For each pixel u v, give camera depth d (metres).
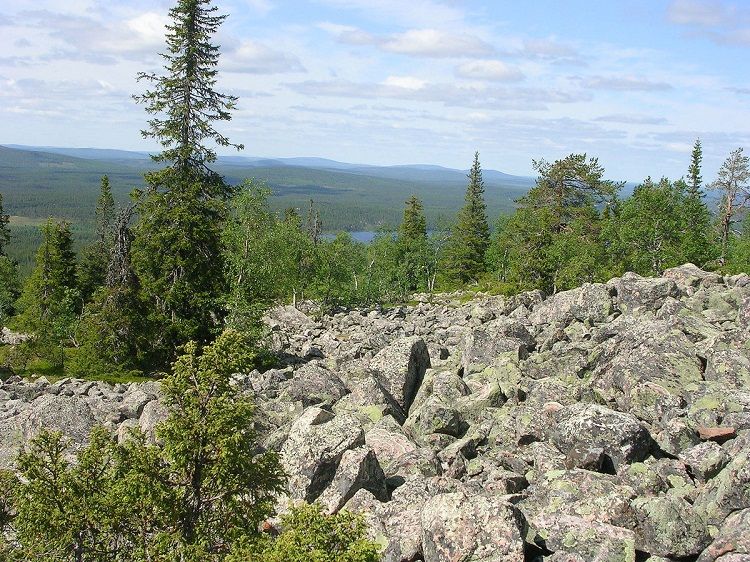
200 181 47.69
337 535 10.27
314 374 27.05
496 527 12.23
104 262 82.00
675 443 16.73
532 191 87.69
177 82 46.81
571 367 25.55
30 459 11.44
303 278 74.62
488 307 49.50
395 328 52.94
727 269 63.72
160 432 11.36
